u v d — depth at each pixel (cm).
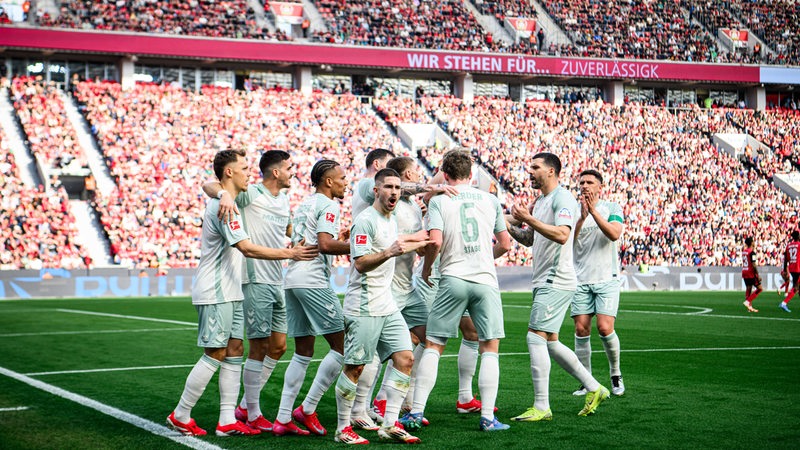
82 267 2773
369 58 3734
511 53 3950
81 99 3400
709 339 1300
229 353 638
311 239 659
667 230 3600
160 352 1152
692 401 748
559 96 4266
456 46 4012
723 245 3584
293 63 3653
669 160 3984
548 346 687
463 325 714
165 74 3644
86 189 3145
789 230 3741
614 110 4153
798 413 689
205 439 607
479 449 569
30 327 1555
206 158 3331
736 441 585
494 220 651
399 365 602
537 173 698
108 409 721
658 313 1917
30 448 574
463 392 715
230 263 626
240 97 3625
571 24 4412
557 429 632
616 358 782
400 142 3709
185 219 3097
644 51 4344
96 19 3484
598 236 796
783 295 2848
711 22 4672
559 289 679
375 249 599
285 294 661
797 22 4769
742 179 3950
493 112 3994
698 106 4394
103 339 1329
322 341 1293
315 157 3497
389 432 592
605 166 3875
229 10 3819
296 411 649
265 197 685
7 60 3403
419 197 775
